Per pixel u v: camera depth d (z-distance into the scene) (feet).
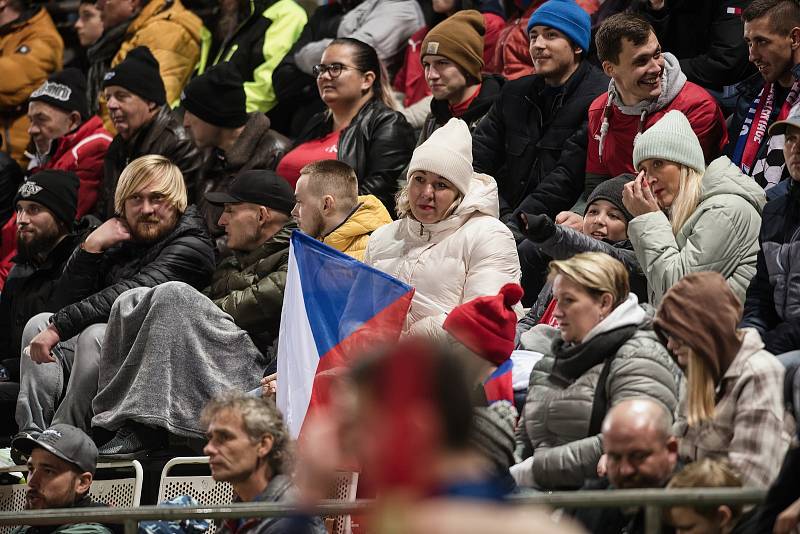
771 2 70.28
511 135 79.97
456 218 62.49
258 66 103.45
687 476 41.50
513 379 57.88
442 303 61.41
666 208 62.64
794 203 58.44
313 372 59.88
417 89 97.76
